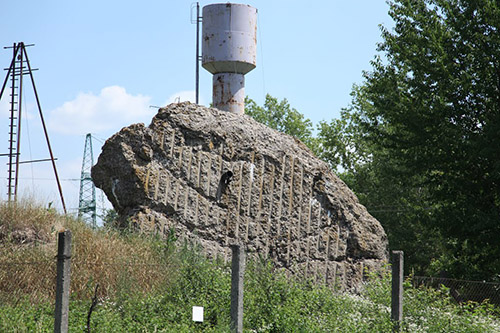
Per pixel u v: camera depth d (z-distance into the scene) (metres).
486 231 20.30
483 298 17.14
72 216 14.87
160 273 13.20
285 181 18.89
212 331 10.20
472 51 20.97
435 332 11.30
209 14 23.95
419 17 22.39
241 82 24.09
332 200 19.44
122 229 16.05
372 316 12.18
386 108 22.70
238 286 10.05
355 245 19.56
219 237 17.69
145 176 16.98
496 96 21.20
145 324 10.48
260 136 18.92
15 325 9.80
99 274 12.47
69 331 9.55
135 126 17.33
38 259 12.40
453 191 21.44
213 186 17.80
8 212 14.02
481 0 21.08
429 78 21.84
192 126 17.73
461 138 20.91
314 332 10.82
